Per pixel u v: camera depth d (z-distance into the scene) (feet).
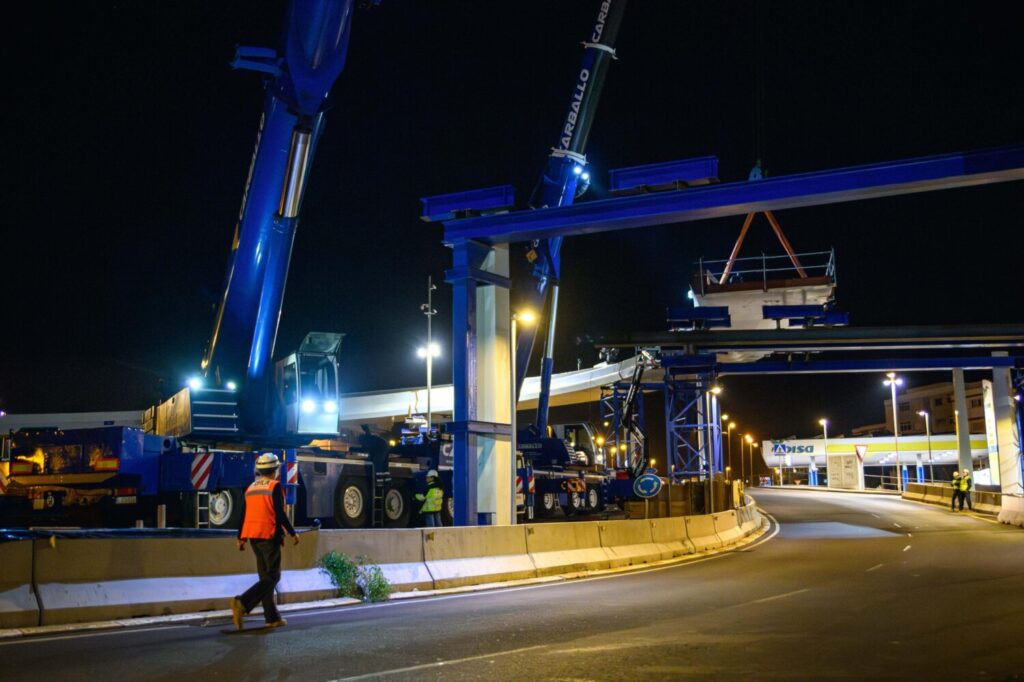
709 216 63.10
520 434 113.60
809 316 127.24
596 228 65.10
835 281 154.92
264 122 61.46
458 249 67.51
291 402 68.39
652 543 70.59
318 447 75.00
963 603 38.88
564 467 121.39
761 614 35.22
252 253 64.85
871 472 414.21
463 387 65.77
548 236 67.31
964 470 167.22
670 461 131.13
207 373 68.08
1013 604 38.50
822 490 253.85
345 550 41.32
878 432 441.27
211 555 36.11
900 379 247.70
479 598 42.09
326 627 31.58
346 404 244.22
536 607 37.86
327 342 70.23
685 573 56.49
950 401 369.09
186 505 64.28
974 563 60.64
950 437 271.69
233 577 36.63
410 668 23.86
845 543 84.99
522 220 65.82
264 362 68.39
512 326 69.46
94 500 65.57
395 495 82.58
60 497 66.49
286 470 67.56
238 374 68.03
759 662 24.94
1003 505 119.34
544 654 26.00
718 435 134.62
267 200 63.26
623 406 161.27
